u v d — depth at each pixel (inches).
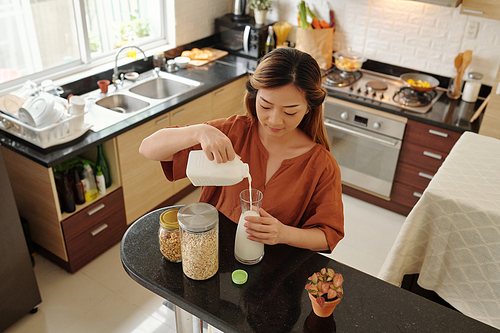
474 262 72.7
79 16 118.9
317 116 52.1
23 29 110.7
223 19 157.9
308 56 45.8
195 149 53.7
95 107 113.5
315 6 151.3
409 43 139.7
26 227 106.3
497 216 68.3
